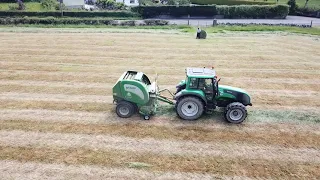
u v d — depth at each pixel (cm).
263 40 2808
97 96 1502
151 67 1970
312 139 1129
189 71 1264
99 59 2144
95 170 936
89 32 3094
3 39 2738
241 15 4275
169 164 970
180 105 1230
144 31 3181
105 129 1177
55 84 1659
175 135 1140
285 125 1231
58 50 2375
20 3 4603
